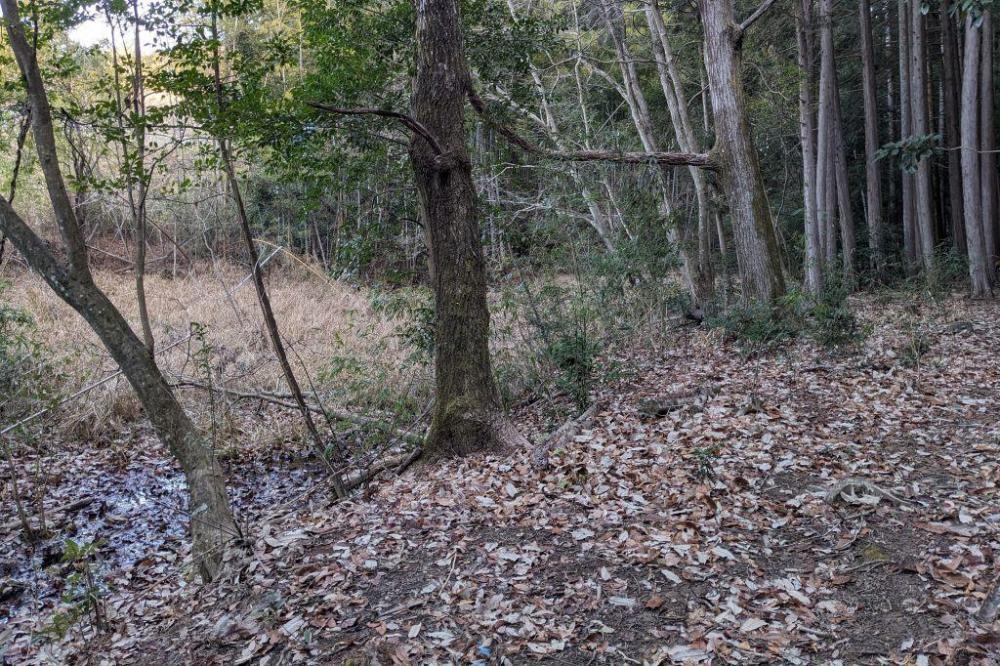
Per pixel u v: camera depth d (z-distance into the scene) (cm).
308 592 440
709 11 1094
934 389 714
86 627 479
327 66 852
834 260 1513
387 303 920
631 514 491
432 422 671
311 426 688
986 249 1464
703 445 598
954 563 394
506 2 1127
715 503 492
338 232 979
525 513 516
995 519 436
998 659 317
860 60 2170
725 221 2262
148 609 491
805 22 1566
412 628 385
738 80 1093
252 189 1091
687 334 1192
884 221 2195
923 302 1325
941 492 485
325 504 648
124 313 1330
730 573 414
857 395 714
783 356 911
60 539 662
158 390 559
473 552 467
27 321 948
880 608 370
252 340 1119
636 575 420
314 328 1203
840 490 487
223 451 840
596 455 608
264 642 395
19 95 606
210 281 1502
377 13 910
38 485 730
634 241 1055
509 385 891
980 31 1518
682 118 1494
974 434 588
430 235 659
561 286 950
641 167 1134
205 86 649
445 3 622
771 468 546
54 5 520
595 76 2130
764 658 340
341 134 852
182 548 632
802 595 385
